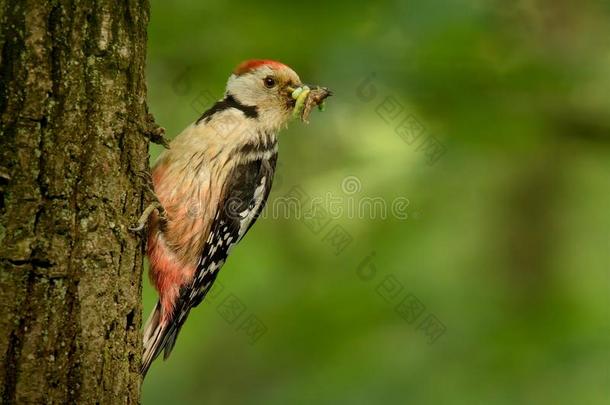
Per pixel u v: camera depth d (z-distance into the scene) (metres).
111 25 6.04
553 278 13.09
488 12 10.91
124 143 6.14
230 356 12.79
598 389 11.21
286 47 10.97
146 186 6.45
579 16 11.15
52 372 5.44
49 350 5.44
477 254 13.22
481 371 11.48
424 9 10.54
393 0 10.57
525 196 13.34
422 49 10.84
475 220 13.38
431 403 11.14
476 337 11.93
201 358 12.86
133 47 6.23
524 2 11.01
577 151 11.80
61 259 5.57
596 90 11.47
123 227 6.09
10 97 5.52
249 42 11.06
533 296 12.73
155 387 12.94
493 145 11.47
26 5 5.62
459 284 12.82
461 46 10.80
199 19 10.91
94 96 5.90
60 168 5.63
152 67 11.30
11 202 5.43
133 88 6.23
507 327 12.05
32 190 5.49
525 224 13.33
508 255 13.24
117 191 6.04
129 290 6.10
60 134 5.66
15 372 5.31
